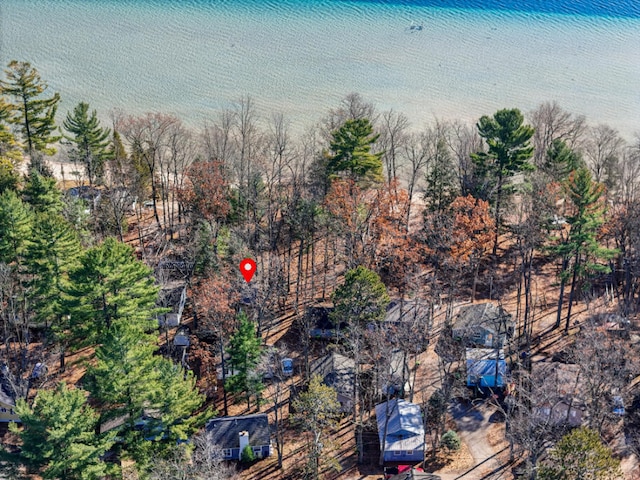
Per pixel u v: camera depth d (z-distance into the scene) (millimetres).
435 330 74375
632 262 74625
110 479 52625
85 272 58625
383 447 56156
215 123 131125
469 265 79688
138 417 52156
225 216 83875
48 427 48188
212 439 57562
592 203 67500
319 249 91188
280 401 64688
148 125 104062
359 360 61625
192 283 73812
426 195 89688
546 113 118438
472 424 61062
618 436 57500
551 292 81562
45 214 71250
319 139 126062
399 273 75562
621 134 136500
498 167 86750
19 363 67062
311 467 53688
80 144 94250
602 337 59156
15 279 68688
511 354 69125
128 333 51500
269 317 73625
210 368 66812
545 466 45281
